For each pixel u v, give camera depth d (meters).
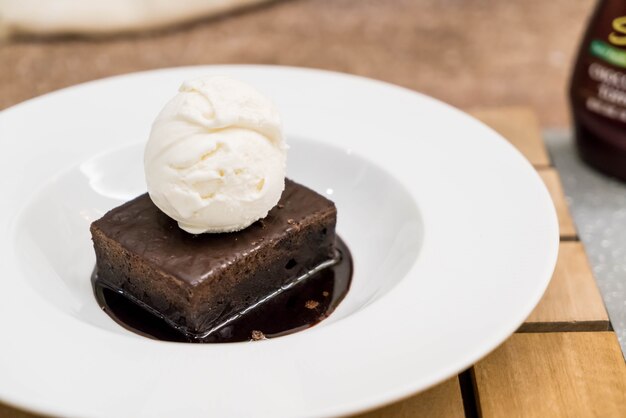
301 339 0.39
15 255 0.44
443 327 0.39
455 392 0.40
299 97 0.55
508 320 0.39
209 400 0.37
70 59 0.74
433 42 0.83
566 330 0.44
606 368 0.42
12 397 0.36
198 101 0.43
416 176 0.49
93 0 0.78
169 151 0.43
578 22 0.88
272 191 0.44
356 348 0.39
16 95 0.67
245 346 0.39
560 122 0.69
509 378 0.41
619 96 0.53
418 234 0.46
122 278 0.46
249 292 0.45
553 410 0.40
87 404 0.36
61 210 0.48
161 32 0.81
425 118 0.53
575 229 0.50
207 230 0.44
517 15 0.89
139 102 0.54
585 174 0.56
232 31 0.83
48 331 0.39
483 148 0.50
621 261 0.49
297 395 0.37
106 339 0.39
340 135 0.52
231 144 0.43
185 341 0.44
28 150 0.50
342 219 0.51
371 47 0.81
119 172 0.51
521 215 0.46
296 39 0.82
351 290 0.47
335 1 0.91
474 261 0.43
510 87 0.74
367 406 0.36
